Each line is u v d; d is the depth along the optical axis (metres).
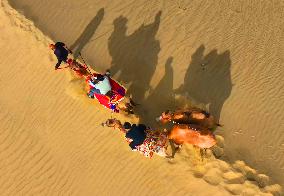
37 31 13.18
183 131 11.67
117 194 12.66
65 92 12.99
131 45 13.16
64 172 12.99
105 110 12.80
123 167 12.70
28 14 13.39
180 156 12.27
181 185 12.30
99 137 12.87
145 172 12.55
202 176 12.09
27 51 13.19
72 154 12.98
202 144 11.78
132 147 11.80
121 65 13.03
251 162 12.20
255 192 11.86
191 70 12.92
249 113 12.62
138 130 11.47
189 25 13.28
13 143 13.23
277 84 12.82
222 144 12.32
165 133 12.02
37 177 13.09
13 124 13.24
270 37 13.25
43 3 13.56
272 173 12.12
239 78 12.88
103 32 13.28
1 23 13.38
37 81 13.16
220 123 12.54
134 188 12.59
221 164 12.05
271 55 13.07
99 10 13.48
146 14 13.39
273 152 12.33
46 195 13.02
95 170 12.83
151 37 13.20
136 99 12.83
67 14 13.48
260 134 12.46
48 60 13.03
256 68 12.95
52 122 13.09
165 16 13.35
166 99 12.77
